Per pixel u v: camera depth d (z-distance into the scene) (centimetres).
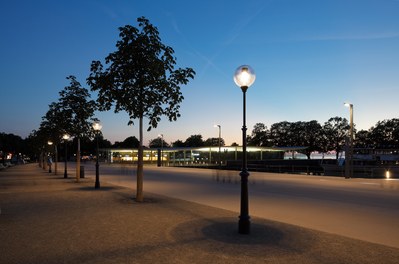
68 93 2203
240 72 762
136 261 552
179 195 1509
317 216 992
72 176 2962
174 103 1292
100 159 10894
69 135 2302
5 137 10100
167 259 562
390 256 582
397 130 10938
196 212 1020
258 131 13025
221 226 816
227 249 620
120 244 654
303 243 662
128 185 2038
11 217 935
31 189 1731
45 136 2895
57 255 586
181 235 724
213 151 7781
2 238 702
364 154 9488
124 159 8494
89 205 1162
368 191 1745
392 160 9000
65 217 934
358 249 624
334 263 545
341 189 1853
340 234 762
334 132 11919
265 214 1023
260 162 7194
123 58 1222
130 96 1223
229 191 1695
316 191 1738
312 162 7588
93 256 579
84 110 2209
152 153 8350
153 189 1791
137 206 1141
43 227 806
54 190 1680
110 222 865
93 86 1265
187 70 1293
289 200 1362
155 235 725
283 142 12506
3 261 554
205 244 653
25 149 10725
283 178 2841
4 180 2430
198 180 2522
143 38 1220
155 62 1217
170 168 5016
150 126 1287
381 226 852
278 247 634
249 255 584
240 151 7888
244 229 736
